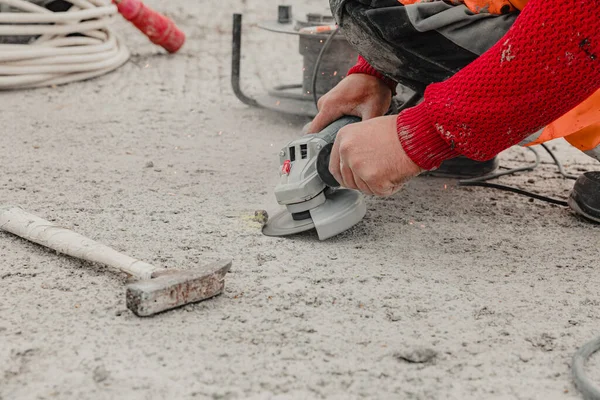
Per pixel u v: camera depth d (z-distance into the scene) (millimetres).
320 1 7535
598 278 2211
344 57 3979
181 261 2234
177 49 5656
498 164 3389
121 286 2057
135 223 2543
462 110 1845
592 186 2654
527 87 1767
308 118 4234
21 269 2141
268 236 2482
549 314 1975
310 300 2012
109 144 3594
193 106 4414
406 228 2590
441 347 1793
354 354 1751
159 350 1736
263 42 6207
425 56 2355
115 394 1568
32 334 1788
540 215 2775
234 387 1608
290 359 1723
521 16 1752
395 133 2010
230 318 1897
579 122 2379
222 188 2996
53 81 4773
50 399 1546
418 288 2109
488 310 1982
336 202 2451
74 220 2541
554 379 1682
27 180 2982
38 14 4688
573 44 1688
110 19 5250
